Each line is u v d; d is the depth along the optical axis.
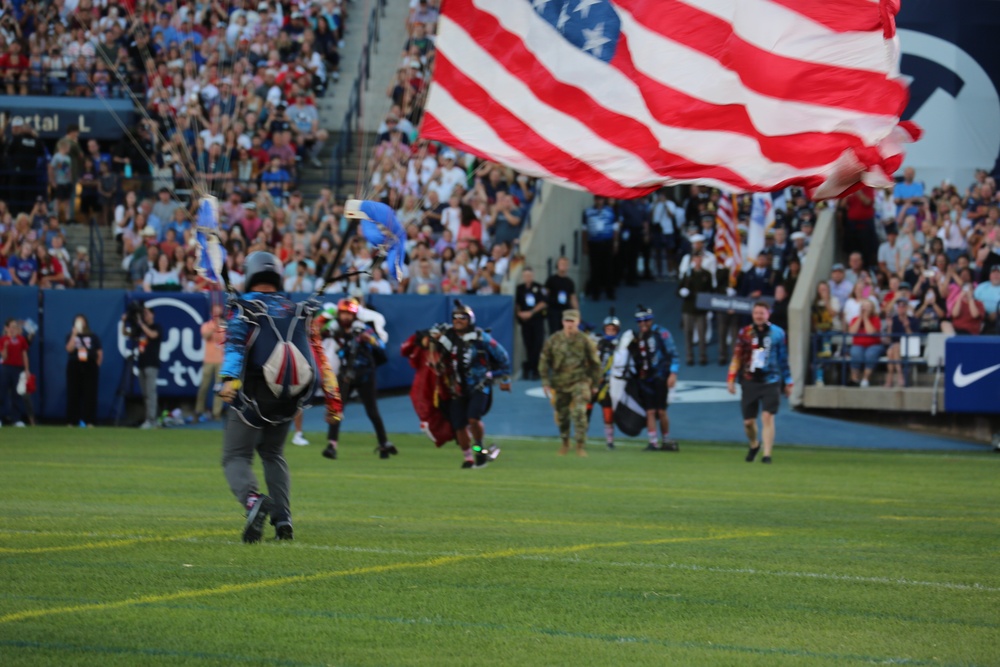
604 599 18.84
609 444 57.81
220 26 93.50
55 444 54.69
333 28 99.88
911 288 70.19
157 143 88.06
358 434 65.19
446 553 22.95
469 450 45.81
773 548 24.88
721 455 54.72
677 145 27.58
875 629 17.05
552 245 83.56
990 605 18.86
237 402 23.39
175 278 75.25
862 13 25.92
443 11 29.05
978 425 64.50
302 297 73.50
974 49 75.56
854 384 68.50
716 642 16.12
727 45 27.00
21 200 88.00
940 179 76.62
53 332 72.75
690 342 76.56
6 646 15.10
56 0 94.44
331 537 24.89
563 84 28.38
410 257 76.75
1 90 92.81
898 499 36.22
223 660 14.68
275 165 86.12
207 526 26.33
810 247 72.75
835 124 26.33
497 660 14.93
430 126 29.22
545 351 52.66
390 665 14.59
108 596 18.30
